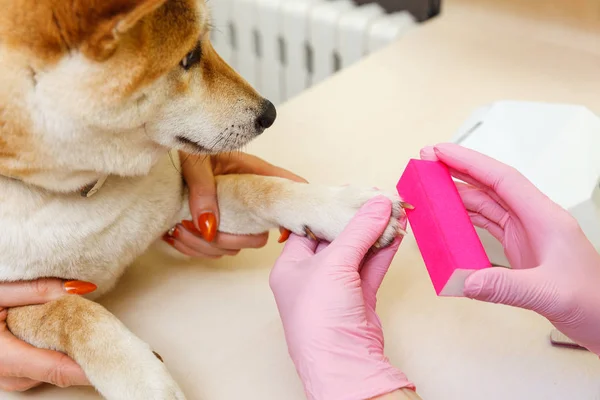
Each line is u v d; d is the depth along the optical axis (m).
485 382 0.70
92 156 0.70
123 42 0.63
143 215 0.79
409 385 0.64
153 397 0.65
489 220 0.81
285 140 1.09
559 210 0.72
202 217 0.82
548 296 0.65
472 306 0.79
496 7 1.44
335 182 0.98
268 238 0.92
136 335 0.74
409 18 1.57
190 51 0.71
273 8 1.62
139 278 0.86
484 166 0.75
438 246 0.66
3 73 0.62
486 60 1.32
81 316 0.71
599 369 0.71
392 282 0.83
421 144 1.07
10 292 0.73
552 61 1.30
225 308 0.80
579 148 0.86
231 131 0.78
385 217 0.72
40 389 0.72
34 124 0.65
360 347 0.66
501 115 0.96
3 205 0.71
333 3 1.62
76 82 0.63
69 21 0.60
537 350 0.74
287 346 0.72
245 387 0.70
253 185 0.83
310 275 0.69
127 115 0.67
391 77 1.27
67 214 0.73
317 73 1.65
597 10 1.31
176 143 0.76
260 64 1.76
